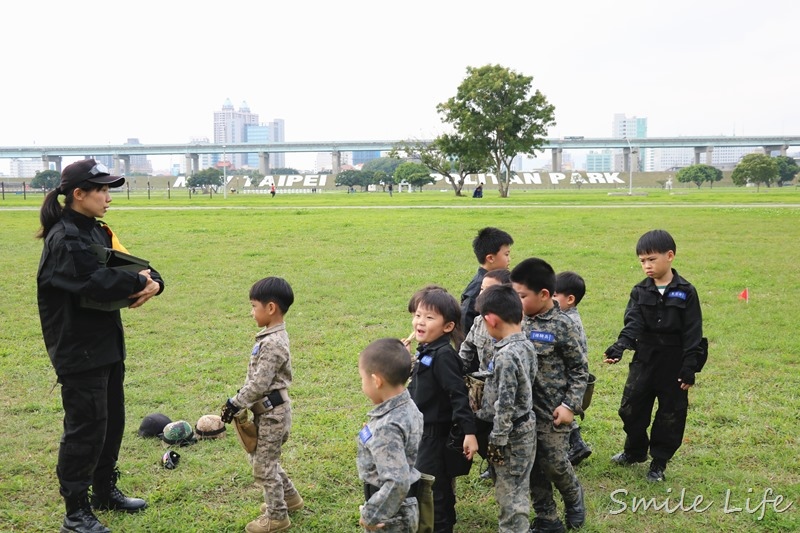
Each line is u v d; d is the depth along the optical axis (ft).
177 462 17.57
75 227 13.91
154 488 16.33
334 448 18.40
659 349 16.53
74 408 13.97
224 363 26.63
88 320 13.96
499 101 196.03
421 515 12.00
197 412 21.38
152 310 36.04
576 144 441.27
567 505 14.64
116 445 15.25
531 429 13.10
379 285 42.96
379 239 68.13
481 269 17.56
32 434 19.52
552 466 13.99
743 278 45.65
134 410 21.50
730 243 64.39
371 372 11.55
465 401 12.88
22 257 54.80
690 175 360.89
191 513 15.17
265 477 14.20
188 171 437.17
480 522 15.03
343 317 34.65
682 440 18.22
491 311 12.85
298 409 21.54
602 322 32.99
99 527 14.15
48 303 13.87
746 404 21.80
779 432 19.48
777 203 131.75
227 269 49.39
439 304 13.26
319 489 16.26
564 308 15.62
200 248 61.36
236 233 74.02
